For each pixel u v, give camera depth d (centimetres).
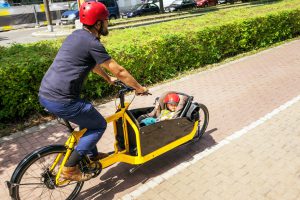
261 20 1120
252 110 643
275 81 802
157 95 751
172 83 827
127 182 437
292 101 671
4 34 2316
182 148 515
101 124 367
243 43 1073
